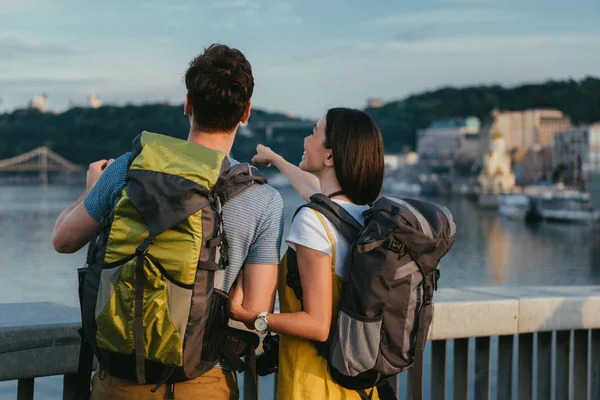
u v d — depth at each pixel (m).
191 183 2.29
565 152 188.50
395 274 2.42
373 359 2.46
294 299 2.63
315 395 2.60
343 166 2.69
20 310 3.15
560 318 4.05
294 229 2.58
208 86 2.47
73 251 2.52
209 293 2.33
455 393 3.89
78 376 2.47
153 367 2.33
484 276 78.75
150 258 2.25
